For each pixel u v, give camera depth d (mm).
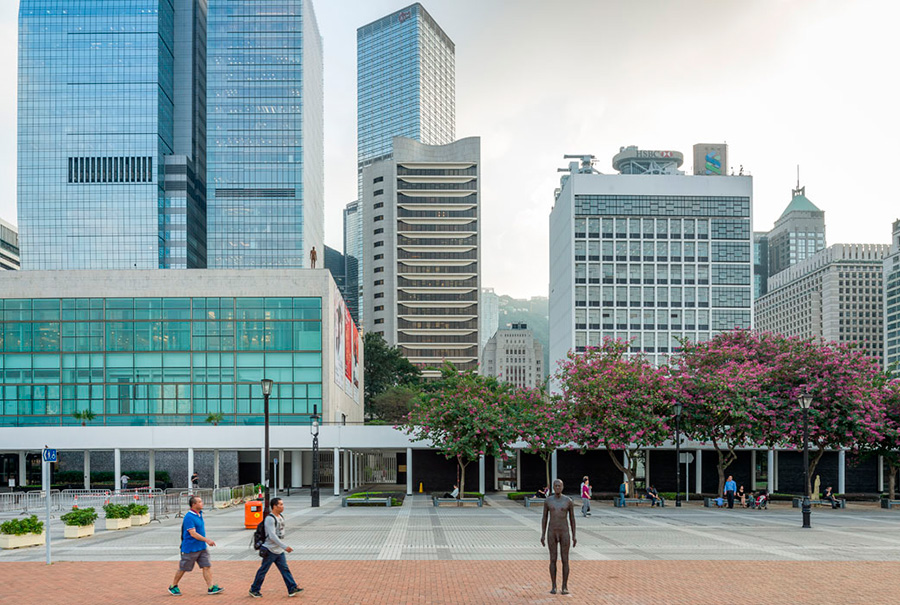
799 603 15633
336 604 15453
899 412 46688
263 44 172875
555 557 16531
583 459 56875
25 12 166000
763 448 55094
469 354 194875
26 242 163375
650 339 157000
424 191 195250
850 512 40344
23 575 19250
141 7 166500
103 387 67125
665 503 45125
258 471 68812
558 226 178125
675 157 190375
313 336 68188
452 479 57156
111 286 68000
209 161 171000
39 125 164625
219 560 21766
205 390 67438
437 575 18844
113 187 164250
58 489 60906
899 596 16359
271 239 170000
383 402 107500
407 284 196875
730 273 158875
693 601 15766
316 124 197250
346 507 42938
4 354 67188
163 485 63281
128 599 16094
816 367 45969
